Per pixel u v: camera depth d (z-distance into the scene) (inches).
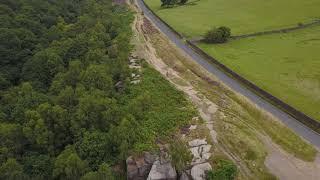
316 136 2415.1
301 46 3878.0
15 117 2608.3
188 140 2362.2
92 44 3641.7
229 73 3361.2
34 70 3329.2
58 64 3344.0
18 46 3799.2
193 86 3115.2
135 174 2133.4
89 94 2615.7
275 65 3430.1
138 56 3690.9
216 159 2181.3
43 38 4136.3
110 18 4963.1
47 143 2305.6
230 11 5506.9
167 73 3368.6
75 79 2989.7
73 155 2060.8
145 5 6683.1
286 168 2162.9
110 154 2253.9
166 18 5418.3
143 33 4638.3
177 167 2074.3
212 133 2423.7
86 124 2406.5
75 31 4301.2
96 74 2851.9
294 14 4977.9
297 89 2952.8
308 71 3253.0
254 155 2260.1
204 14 5492.1
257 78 3179.1
